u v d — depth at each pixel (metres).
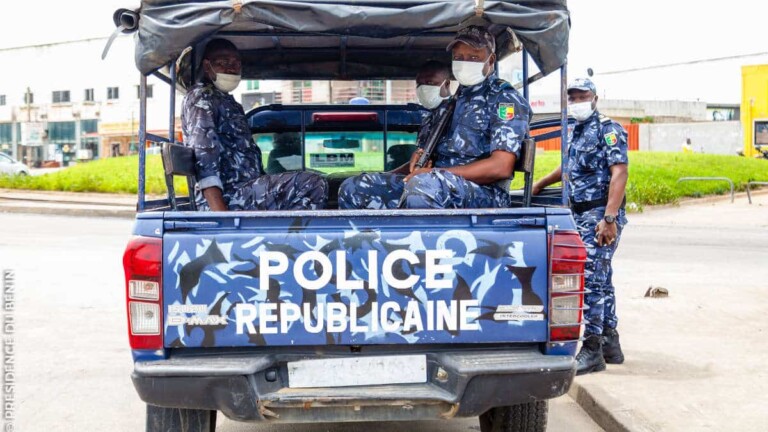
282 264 3.79
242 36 5.96
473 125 4.89
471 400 3.71
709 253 13.88
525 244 3.84
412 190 4.45
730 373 6.11
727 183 27.38
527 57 5.79
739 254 13.75
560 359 3.79
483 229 3.84
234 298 3.78
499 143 4.73
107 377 6.38
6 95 63.16
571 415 5.65
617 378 6.01
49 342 7.46
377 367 3.85
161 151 4.62
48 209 21.91
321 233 3.80
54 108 62.09
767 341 7.18
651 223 19.66
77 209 21.50
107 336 7.71
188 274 3.77
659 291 9.45
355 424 5.53
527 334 3.86
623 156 6.05
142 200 4.30
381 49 6.53
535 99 17.30
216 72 5.14
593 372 6.17
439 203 4.43
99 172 29.12
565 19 4.33
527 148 4.60
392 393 3.74
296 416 3.75
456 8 4.25
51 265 11.83
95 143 61.34
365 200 5.03
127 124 59.81
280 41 6.24
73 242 14.70
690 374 6.11
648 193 23.56
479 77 4.89
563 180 4.44
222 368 3.65
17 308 8.91
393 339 3.82
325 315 3.80
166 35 4.18
